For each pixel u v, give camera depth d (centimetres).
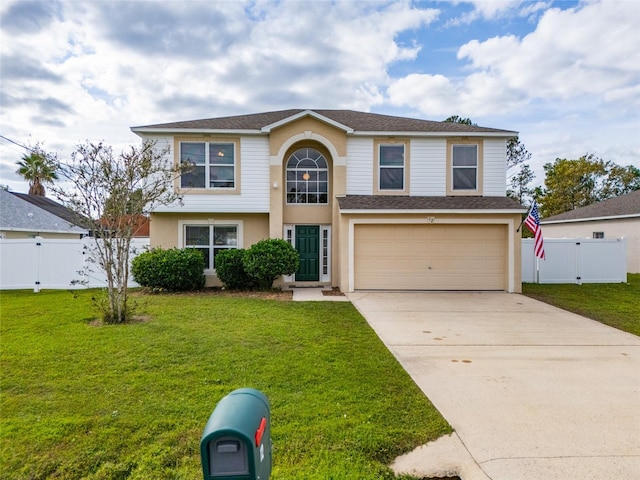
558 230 2359
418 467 281
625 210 1867
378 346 585
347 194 1278
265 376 450
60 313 769
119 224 705
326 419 347
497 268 1188
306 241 1307
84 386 411
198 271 1152
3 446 297
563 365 518
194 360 500
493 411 374
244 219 1293
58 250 1178
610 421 355
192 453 293
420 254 1187
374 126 1324
